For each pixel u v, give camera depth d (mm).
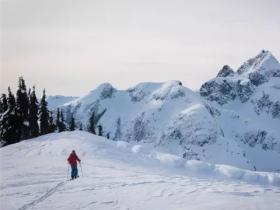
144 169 35750
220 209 16797
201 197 19453
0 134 71688
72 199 20250
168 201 18969
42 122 84750
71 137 55781
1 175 29172
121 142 53875
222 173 37906
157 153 46000
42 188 23594
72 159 27672
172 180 26312
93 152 45438
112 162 39219
